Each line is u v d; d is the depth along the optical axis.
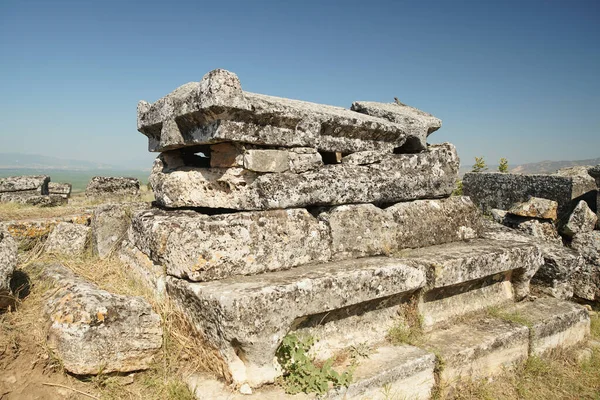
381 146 5.22
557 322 4.96
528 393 4.30
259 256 3.81
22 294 4.14
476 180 10.84
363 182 4.57
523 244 5.25
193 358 3.59
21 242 5.84
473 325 4.69
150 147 5.30
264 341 3.22
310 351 3.68
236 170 4.16
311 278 3.55
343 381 3.36
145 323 3.51
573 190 8.59
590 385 4.54
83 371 3.23
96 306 3.35
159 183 5.09
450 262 4.33
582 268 6.55
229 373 3.26
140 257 4.62
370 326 4.11
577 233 6.97
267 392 3.24
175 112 4.30
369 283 3.84
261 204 4.02
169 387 3.34
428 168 5.33
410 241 4.87
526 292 5.35
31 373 3.29
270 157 4.12
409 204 5.03
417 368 3.80
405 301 4.37
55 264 5.01
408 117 5.54
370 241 4.51
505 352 4.47
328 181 4.32
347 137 4.86
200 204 4.61
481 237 5.72
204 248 3.58
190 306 3.60
